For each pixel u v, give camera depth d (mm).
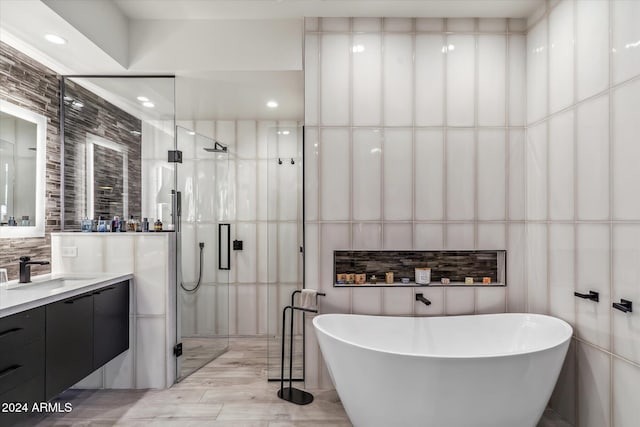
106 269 2760
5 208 2408
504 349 2578
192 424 2258
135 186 2951
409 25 2762
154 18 2768
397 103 2754
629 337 1813
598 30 2025
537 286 2607
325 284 2744
